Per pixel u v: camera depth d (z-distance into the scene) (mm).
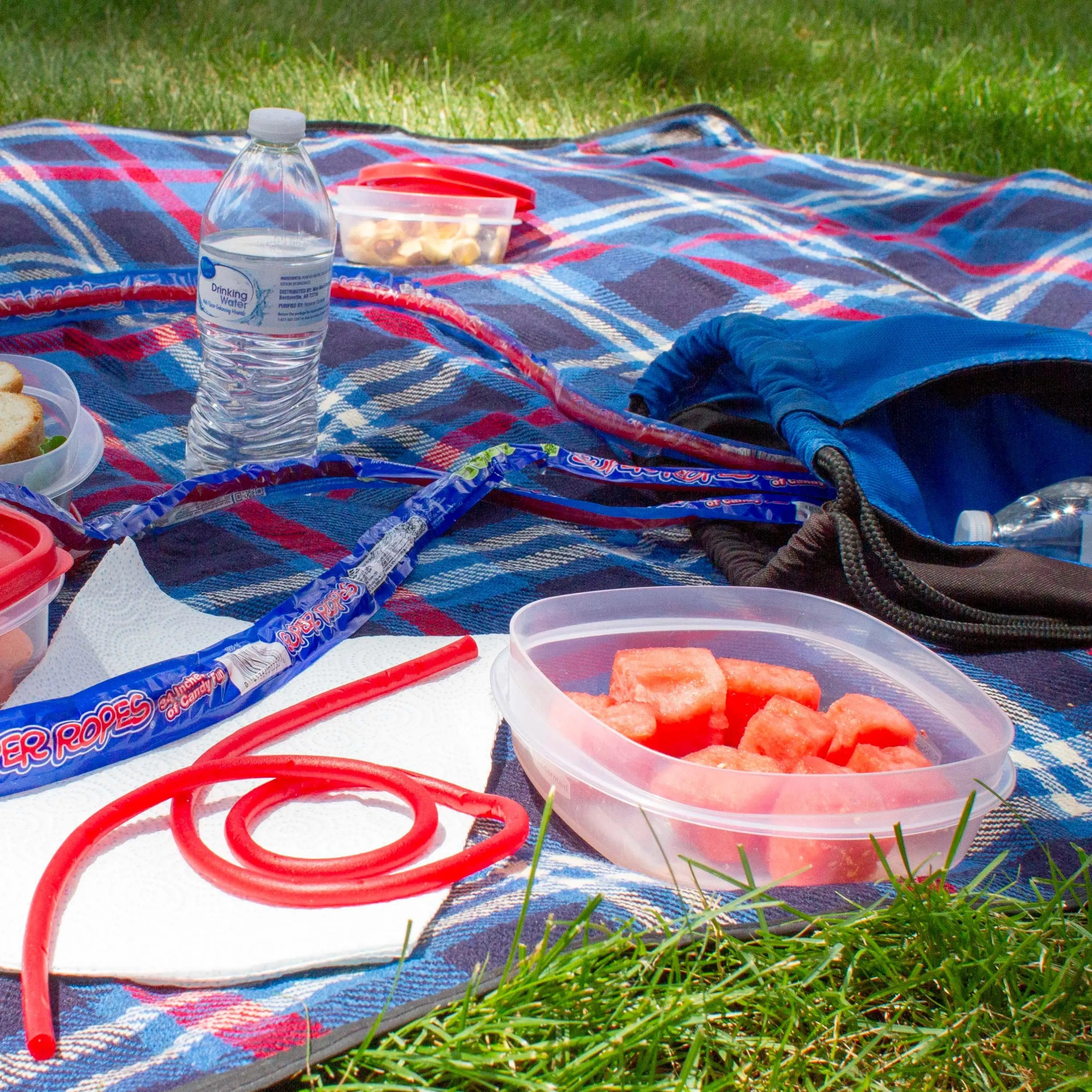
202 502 1867
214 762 1246
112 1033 1054
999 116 4898
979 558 1818
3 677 1424
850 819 1237
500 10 5676
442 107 4566
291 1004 1085
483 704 1498
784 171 4051
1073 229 3312
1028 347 1946
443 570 1853
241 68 4617
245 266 1816
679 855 1207
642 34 5336
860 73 5602
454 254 2994
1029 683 1701
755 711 1429
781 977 1162
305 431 2133
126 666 1494
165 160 3266
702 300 2846
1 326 2299
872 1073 1094
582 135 4426
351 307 2691
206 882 1189
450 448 2221
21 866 1188
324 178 3529
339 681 1540
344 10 5289
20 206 2846
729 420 2180
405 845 1193
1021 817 1430
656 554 2020
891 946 1224
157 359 2486
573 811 1332
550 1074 1044
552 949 1121
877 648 1544
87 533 1702
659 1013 1090
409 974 1120
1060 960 1216
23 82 4070
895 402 1997
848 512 1736
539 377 2332
